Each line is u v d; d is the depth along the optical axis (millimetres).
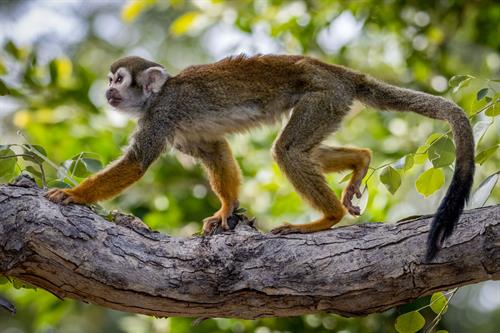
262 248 7824
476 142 8547
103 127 14461
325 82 10234
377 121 14617
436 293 7832
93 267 7535
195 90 10625
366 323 11953
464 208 7848
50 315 12188
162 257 7738
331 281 7566
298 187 9820
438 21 14703
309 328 11969
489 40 14734
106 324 19375
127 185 10008
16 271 7578
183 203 13477
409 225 7770
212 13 14492
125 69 11039
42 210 7668
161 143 10625
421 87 14648
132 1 14898
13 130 17844
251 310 7770
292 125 10000
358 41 16094
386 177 8578
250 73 10586
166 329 12461
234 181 10758
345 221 12242
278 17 14438
